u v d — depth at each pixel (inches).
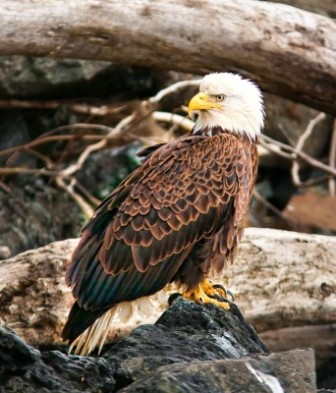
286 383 365.4
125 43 599.8
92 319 430.9
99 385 370.9
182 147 461.1
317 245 560.7
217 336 405.1
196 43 604.7
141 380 358.0
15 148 729.0
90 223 440.5
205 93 474.9
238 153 463.8
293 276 554.3
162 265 443.2
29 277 518.3
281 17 610.5
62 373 369.1
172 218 444.5
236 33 604.1
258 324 548.7
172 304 429.7
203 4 603.2
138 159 741.3
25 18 578.2
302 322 556.7
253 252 549.3
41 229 729.0
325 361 569.0
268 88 625.0
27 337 511.2
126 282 435.5
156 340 395.5
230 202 458.0
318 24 614.5
